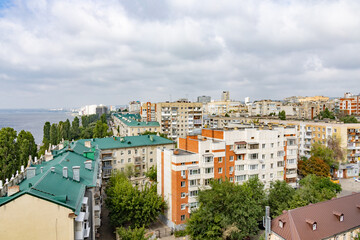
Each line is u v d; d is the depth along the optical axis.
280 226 44.34
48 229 31.08
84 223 36.53
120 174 81.75
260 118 147.38
